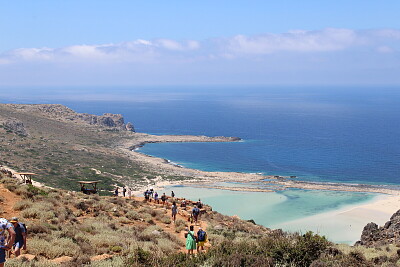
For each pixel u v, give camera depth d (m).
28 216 22.36
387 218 71.69
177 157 151.00
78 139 164.00
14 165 97.94
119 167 119.06
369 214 74.56
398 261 16.73
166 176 111.69
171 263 14.34
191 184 102.25
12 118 152.75
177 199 45.94
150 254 15.24
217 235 25.98
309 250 14.88
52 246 16.69
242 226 32.88
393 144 187.12
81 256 15.80
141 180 104.75
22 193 27.05
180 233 26.55
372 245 30.81
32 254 15.68
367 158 148.62
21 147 123.19
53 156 119.69
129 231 23.55
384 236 32.94
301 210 78.06
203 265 13.79
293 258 14.34
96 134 185.62
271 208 79.56
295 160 144.62
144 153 158.50
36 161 108.44
